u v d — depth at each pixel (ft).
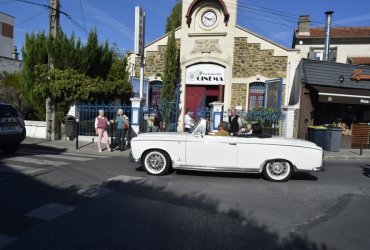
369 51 71.61
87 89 47.83
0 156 33.76
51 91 47.39
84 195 20.98
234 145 26.91
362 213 19.43
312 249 14.35
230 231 15.94
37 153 37.50
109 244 14.12
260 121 50.11
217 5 60.44
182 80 62.75
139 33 51.34
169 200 20.53
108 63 57.82
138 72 65.77
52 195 20.75
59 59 49.62
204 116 50.67
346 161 41.32
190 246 14.17
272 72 58.18
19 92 64.34
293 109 50.26
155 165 27.78
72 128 48.65
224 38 60.39
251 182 26.35
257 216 18.19
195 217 17.67
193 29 61.98
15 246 13.73
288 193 23.30
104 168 29.60
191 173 29.07
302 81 52.70
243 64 59.67
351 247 14.66
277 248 14.30
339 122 55.01
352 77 53.78
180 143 27.40
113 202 19.79
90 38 52.54
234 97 60.29
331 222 17.72
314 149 26.78
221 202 20.47
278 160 26.94
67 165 29.91
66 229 15.61
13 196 20.29
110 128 46.14
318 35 74.33
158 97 64.80
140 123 47.55
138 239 14.71
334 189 25.00
